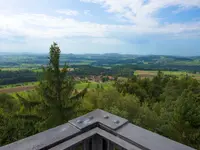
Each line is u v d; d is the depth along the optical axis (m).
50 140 0.92
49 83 4.98
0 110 7.77
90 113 1.31
